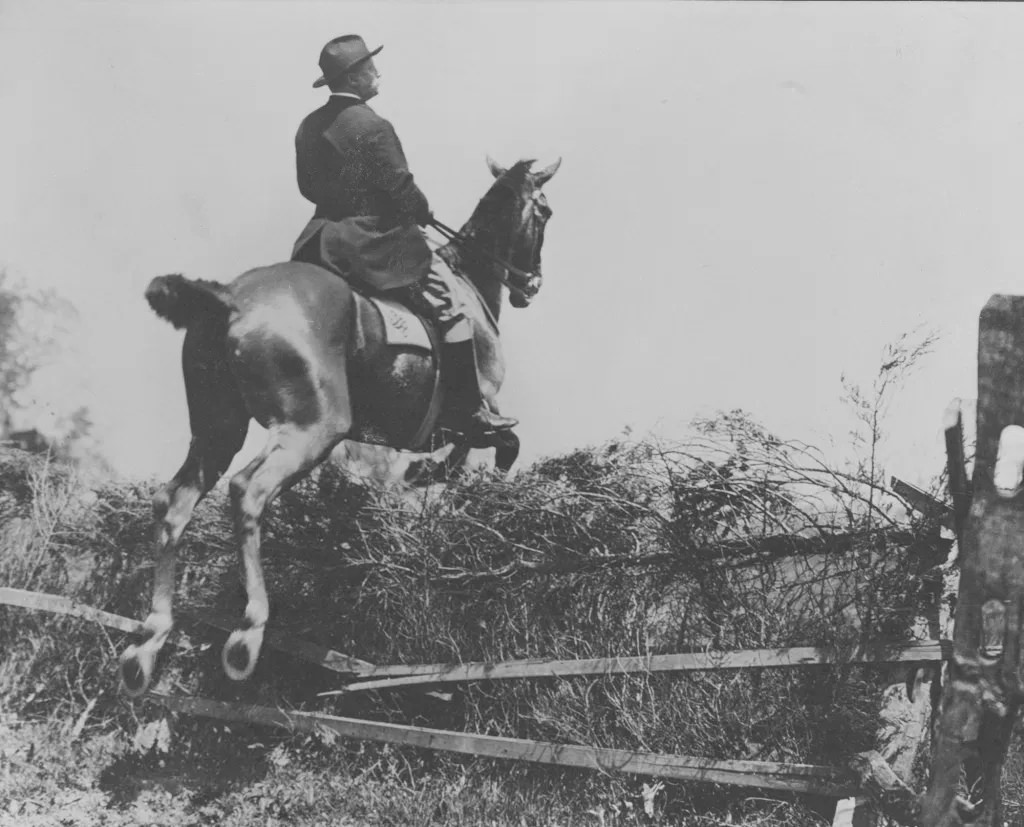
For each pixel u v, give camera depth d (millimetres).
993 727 4539
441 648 5805
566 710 5445
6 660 6598
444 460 6785
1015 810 4969
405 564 5840
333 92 6988
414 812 5512
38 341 8359
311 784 5809
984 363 4668
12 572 6793
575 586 5547
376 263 6328
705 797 5211
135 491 7027
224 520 6379
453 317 6508
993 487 4621
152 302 5836
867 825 4734
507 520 5750
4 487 7234
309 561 6062
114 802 5797
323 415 5734
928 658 4746
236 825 5598
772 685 5098
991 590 4582
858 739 4934
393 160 6523
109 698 6398
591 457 6059
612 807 5250
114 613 6578
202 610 6152
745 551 5246
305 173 6773
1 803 5734
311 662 6051
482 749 5527
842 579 5047
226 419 6035
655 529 5410
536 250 7152
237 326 5707
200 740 6117
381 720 5973
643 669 5246
